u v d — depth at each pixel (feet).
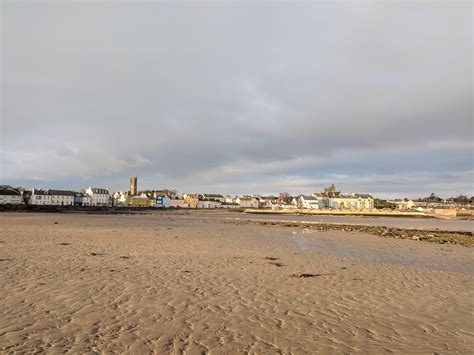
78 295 26.86
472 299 29.27
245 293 29.37
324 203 551.18
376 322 22.84
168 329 20.43
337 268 42.93
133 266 39.45
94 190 495.82
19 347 17.17
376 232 109.09
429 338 20.13
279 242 72.95
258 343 18.80
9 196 401.49
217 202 629.10
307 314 24.20
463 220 284.82
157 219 173.88
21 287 28.60
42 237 67.51
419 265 47.78
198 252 52.80
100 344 17.93
